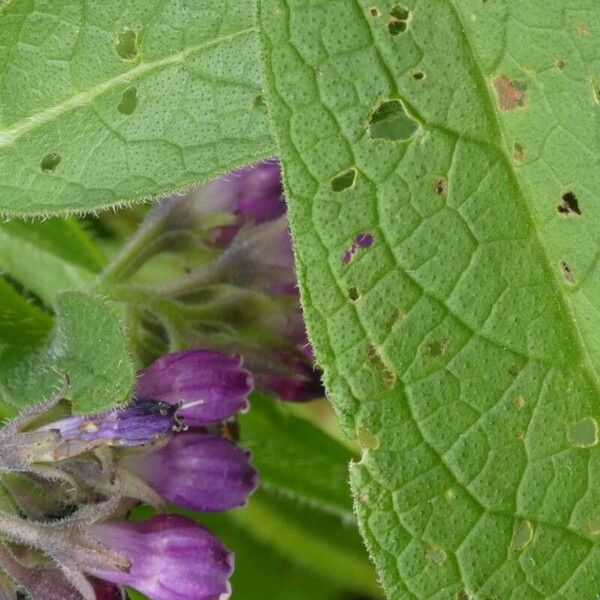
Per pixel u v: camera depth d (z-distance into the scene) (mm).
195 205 218
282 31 169
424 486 175
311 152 170
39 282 239
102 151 198
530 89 173
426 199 172
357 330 172
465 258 173
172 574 190
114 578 189
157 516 193
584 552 178
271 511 247
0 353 212
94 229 240
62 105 198
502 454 176
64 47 198
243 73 195
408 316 172
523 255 174
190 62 196
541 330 175
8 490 191
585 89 172
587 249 174
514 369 175
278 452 245
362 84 170
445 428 174
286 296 215
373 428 173
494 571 177
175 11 196
